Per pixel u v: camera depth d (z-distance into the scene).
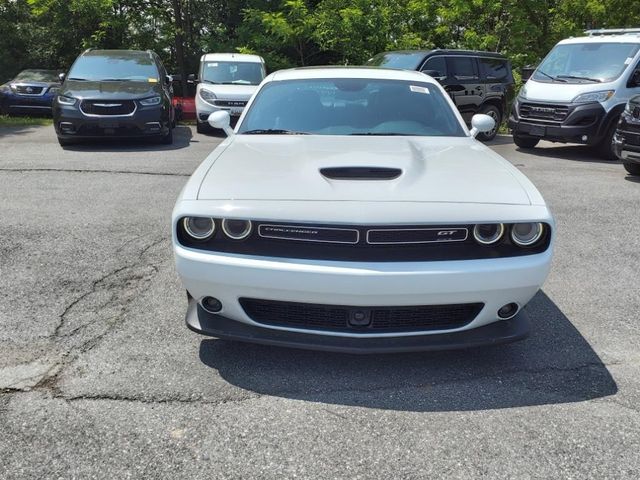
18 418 2.84
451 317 3.16
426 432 2.82
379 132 4.47
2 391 3.06
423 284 2.95
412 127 4.54
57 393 3.06
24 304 4.10
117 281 4.54
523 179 3.48
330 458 2.62
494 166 3.67
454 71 12.70
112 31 21.06
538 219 3.08
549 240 3.13
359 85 4.91
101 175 8.34
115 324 3.85
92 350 3.51
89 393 3.07
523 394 3.16
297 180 3.27
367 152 3.77
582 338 3.83
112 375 3.25
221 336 3.19
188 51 23.03
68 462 2.55
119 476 2.48
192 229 3.09
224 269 3.01
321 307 3.07
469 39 18.45
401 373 3.35
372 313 3.07
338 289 2.95
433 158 3.78
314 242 3.01
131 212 6.43
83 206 6.64
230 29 22.97
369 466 2.58
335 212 2.99
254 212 3.01
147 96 10.77
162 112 10.91
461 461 2.62
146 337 3.69
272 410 2.97
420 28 19.33
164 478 2.48
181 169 8.95
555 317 4.15
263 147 4.00
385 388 3.20
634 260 5.37
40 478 2.46
